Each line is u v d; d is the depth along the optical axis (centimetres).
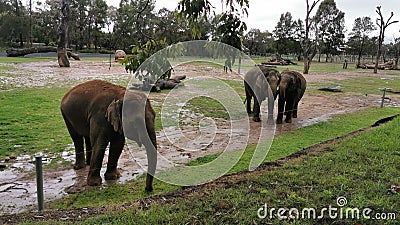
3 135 852
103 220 413
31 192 552
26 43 6731
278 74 1091
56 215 443
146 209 446
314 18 5997
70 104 605
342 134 976
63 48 2980
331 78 3086
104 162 697
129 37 5444
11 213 479
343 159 634
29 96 1395
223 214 418
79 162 656
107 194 544
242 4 569
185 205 446
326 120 1192
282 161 652
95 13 6919
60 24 2947
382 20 4203
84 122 597
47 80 1948
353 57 8531
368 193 480
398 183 516
